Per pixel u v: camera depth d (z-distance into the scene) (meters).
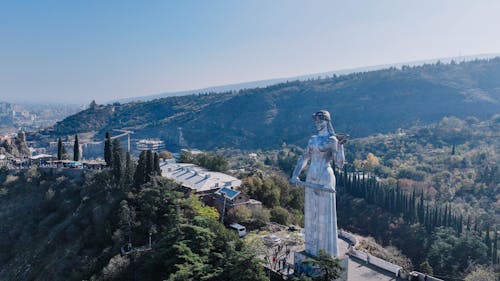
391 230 162.75
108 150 147.75
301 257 66.50
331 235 64.44
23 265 109.12
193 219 80.94
